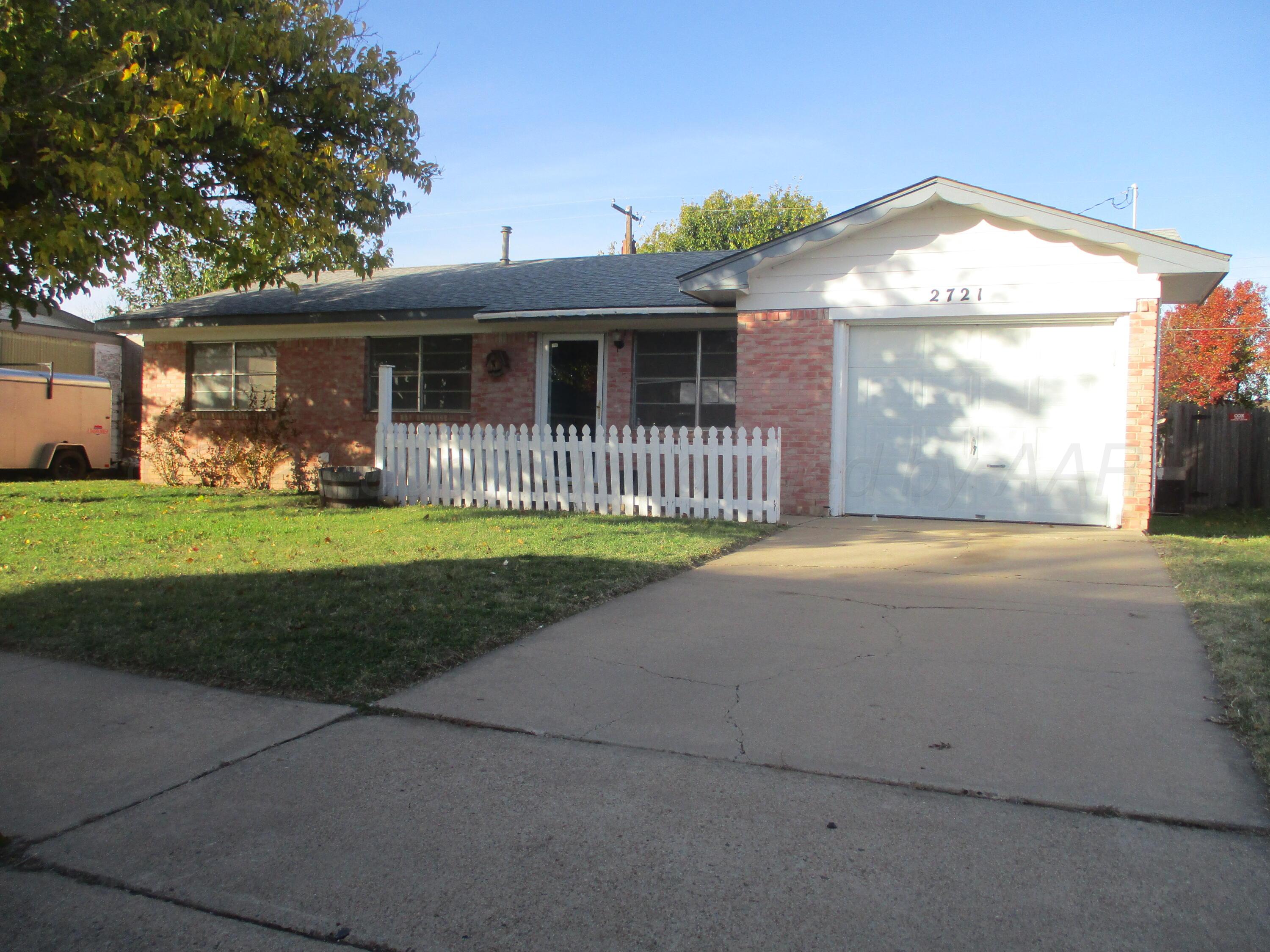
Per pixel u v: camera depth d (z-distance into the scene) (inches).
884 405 453.1
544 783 149.5
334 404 639.1
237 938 110.0
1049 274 420.2
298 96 454.3
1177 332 1106.7
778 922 110.7
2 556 330.3
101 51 378.0
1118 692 187.2
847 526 415.8
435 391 621.9
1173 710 177.0
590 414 596.7
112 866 125.9
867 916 111.5
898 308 441.1
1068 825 132.9
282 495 581.9
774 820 136.1
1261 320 1072.2
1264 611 243.3
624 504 457.4
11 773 155.3
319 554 331.0
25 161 369.1
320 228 454.3
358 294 652.7
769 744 163.6
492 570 298.0
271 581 280.8
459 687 193.8
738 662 209.3
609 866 124.0
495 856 127.2
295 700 187.2
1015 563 325.1
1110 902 113.7
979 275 429.4
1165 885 117.1
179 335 682.8
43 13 362.3
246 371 671.1
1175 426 612.7
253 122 394.3
